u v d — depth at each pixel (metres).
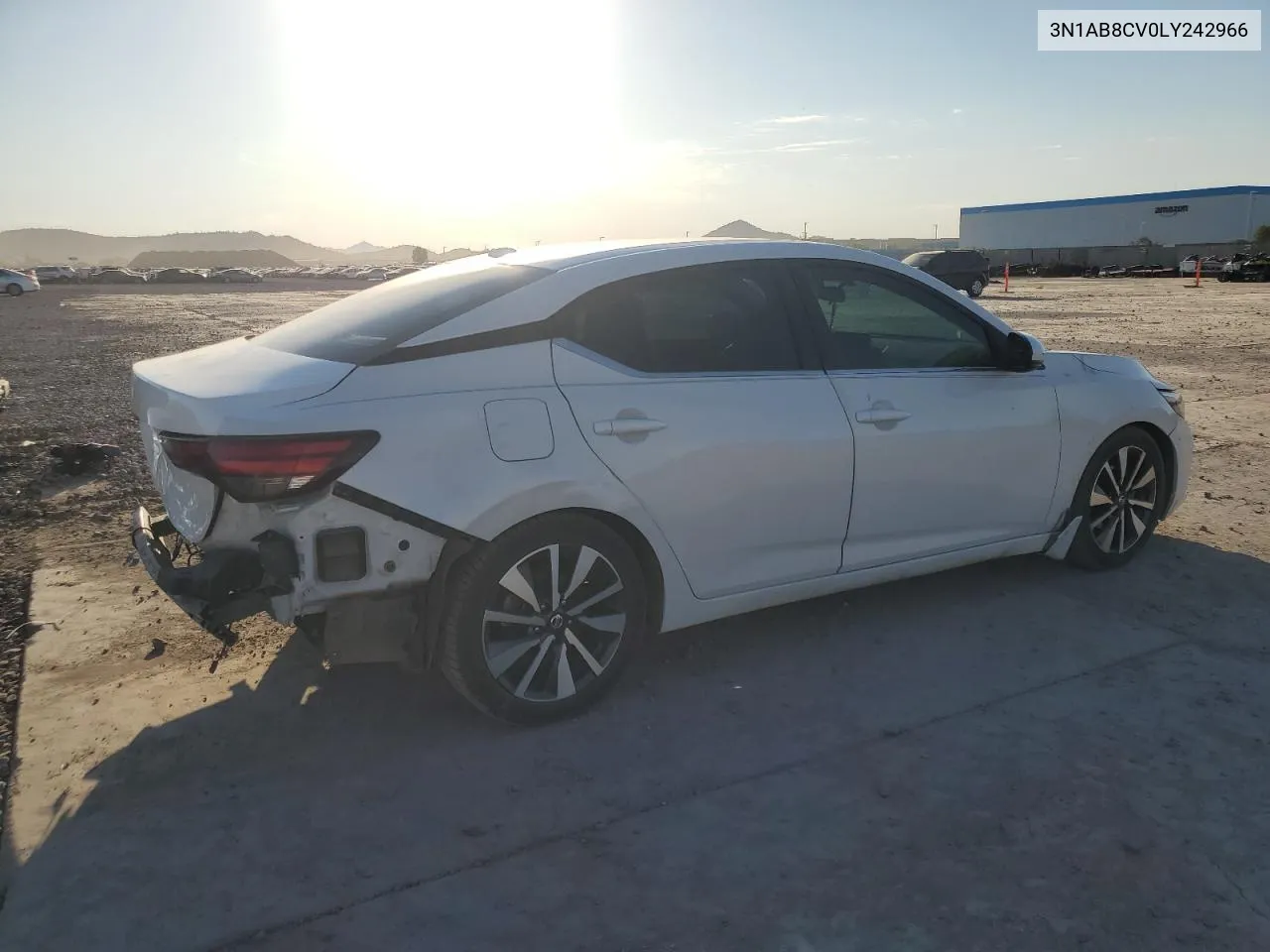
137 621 4.28
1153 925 2.33
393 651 3.07
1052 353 4.63
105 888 2.52
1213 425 8.30
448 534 2.99
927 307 4.11
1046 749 3.13
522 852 2.66
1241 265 44.00
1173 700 3.43
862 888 2.49
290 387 2.94
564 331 3.29
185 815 2.84
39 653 3.96
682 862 2.61
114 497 6.41
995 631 4.07
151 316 27.77
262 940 2.33
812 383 3.70
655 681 3.68
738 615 4.30
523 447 3.10
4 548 5.34
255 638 4.13
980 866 2.56
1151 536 5.12
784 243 3.87
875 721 3.34
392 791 2.96
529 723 3.31
